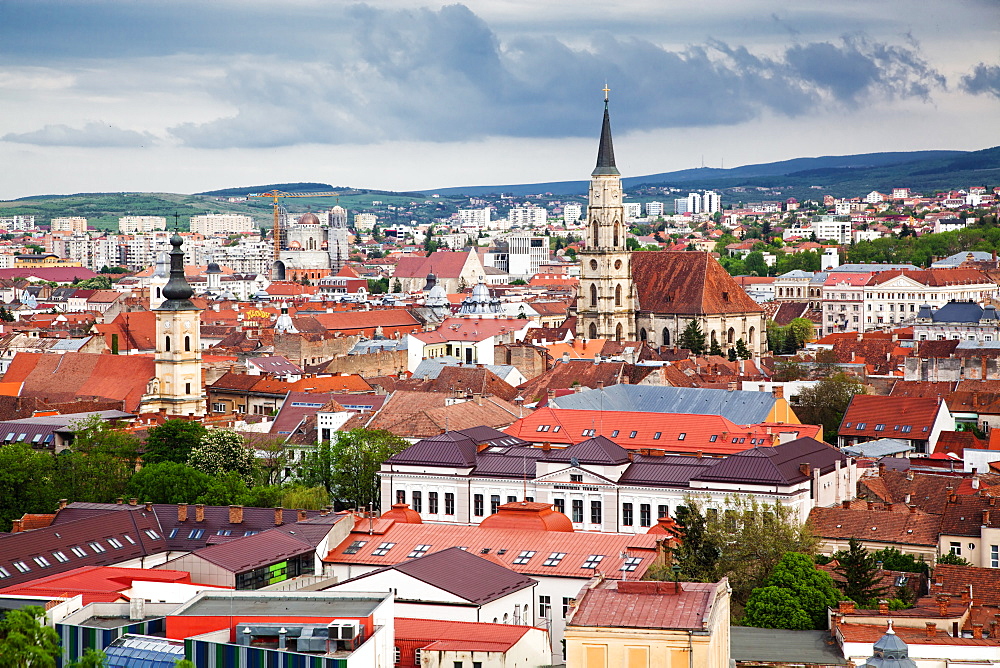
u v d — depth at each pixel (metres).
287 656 132.50
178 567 187.38
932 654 166.88
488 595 177.25
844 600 187.38
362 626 139.50
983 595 197.75
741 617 193.50
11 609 151.88
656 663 137.75
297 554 197.62
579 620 140.12
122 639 137.62
